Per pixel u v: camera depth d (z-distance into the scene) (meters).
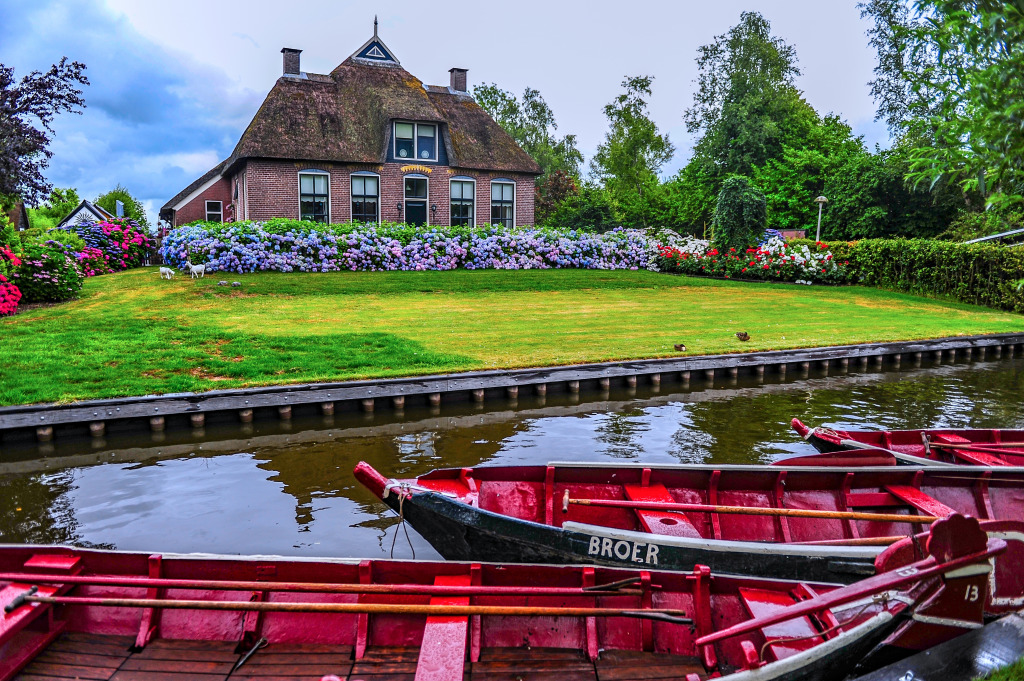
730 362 16.02
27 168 21.17
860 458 7.50
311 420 11.85
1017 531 4.58
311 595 5.13
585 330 18.30
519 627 5.12
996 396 15.12
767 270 30.02
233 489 8.77
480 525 5.50
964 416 13.26
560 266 29.52
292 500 8.45
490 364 14.16
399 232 26.33
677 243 32.66
